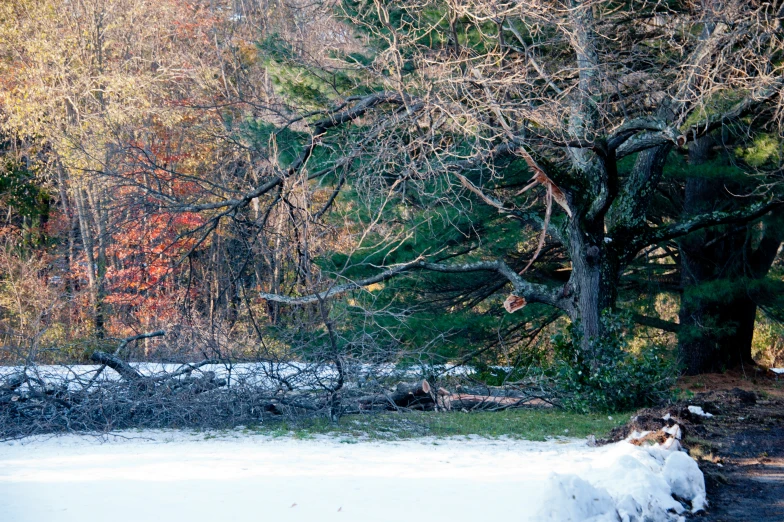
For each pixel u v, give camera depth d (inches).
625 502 227.1
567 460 335.6
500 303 830.5
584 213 608.4
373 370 503.8
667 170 701.3
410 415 522.9
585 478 261.7
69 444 389.4
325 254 682.8
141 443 393.4
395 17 646.5
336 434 437.1
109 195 652.1
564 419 523.2
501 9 537.6
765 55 550.9
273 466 303.4
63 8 1218.6
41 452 355.9
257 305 728.3
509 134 509.4
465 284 752.3
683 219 770.2
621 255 639.8
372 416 506.6
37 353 497.4
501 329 786.8
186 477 273.1
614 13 658.2
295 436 424.2
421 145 526.9
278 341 526.3
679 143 531.5
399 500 234.1
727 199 783.1
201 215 836.0
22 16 1221.1
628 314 606.5
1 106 1238.9
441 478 276.5
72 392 465.7
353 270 692.7
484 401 575.5
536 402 598.5
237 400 467.2
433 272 739.4
